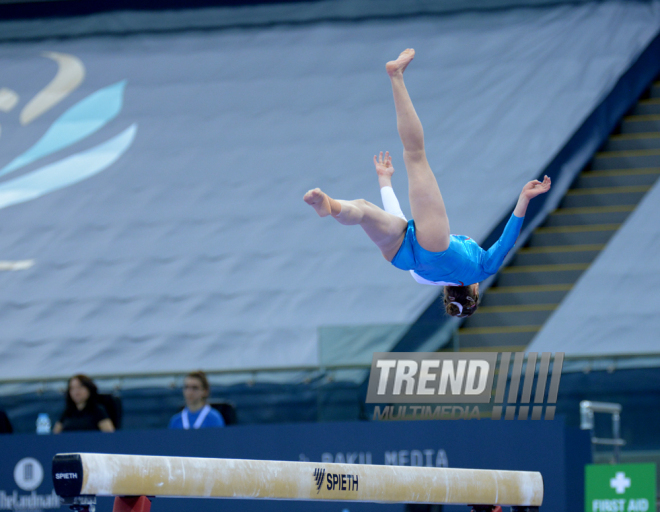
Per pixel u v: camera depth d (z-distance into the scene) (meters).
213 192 49.47
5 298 45.19
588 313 38.38
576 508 24.42
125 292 44.47
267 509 26.23
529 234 43.56
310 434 25.84
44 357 41.56
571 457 24.64
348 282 42.50
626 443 34.53
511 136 47.47
